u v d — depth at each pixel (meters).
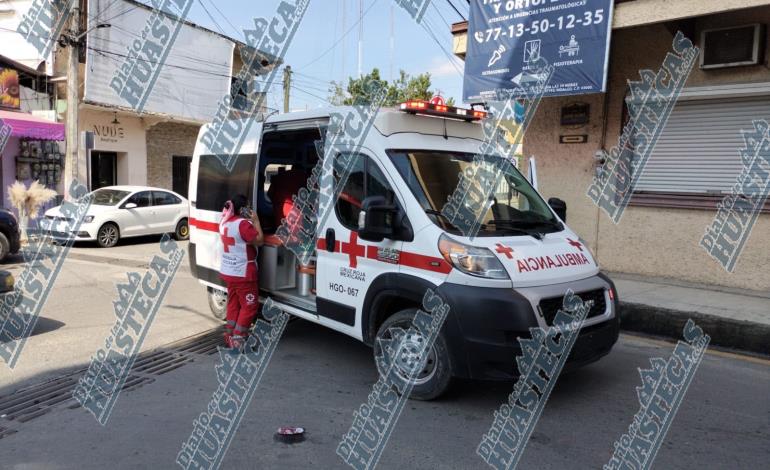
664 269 8.70
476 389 4.91
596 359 4.68
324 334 6.54
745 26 7.70
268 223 6.72
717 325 6.36
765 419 4.41
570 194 9.62
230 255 5.84
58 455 3.83
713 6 7.10
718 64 7.93
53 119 15.78
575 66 8.20
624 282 8.44
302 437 4.08
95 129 17.94
